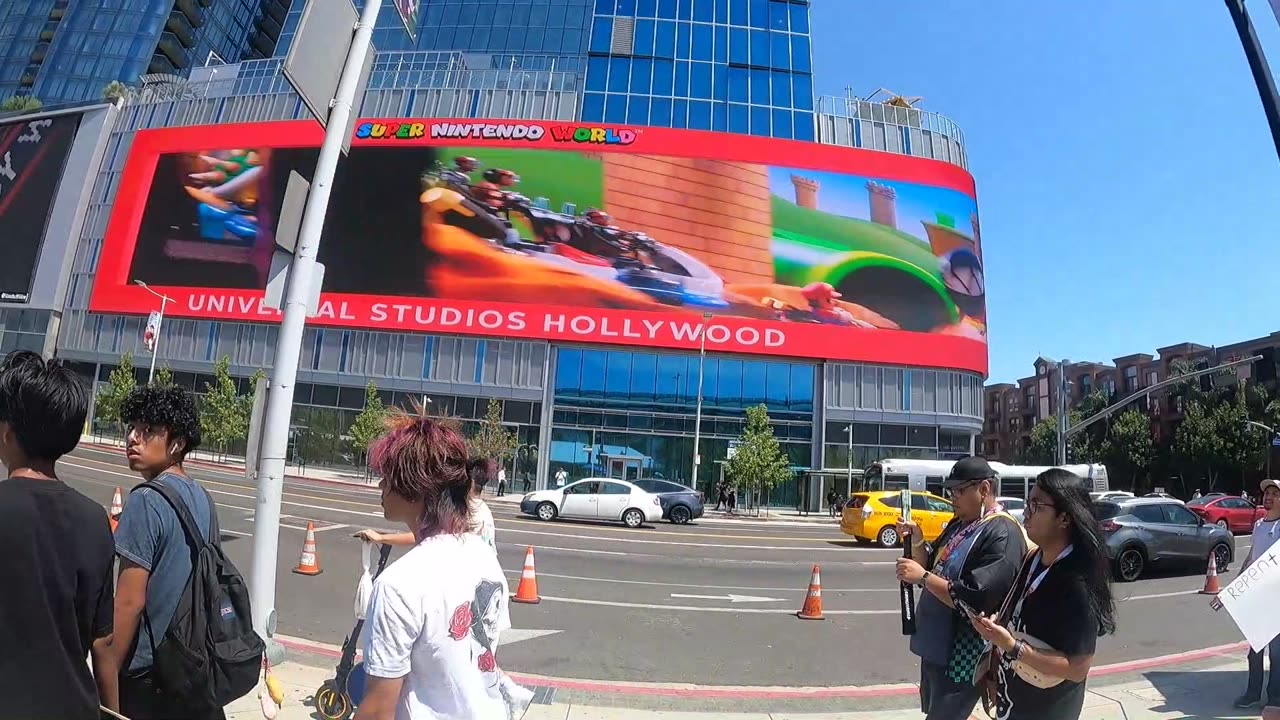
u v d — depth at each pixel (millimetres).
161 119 51594
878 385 42438
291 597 9250
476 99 46500
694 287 42375
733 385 42531
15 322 48812
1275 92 5215
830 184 44031
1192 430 53750
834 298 42594
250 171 47188
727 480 38125
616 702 5930
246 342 44875
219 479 26891
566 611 9586
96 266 49344
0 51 74375
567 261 42781
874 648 8500
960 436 42375
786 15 49906
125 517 2605
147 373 45844
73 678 2031
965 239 44625
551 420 42000
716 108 46625
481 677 2062
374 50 6629
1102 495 20578
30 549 1997
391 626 1873
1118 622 10273
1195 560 15211
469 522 2213
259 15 89312
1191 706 5934
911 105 50906
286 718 4816
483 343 42688
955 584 3518
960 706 3672
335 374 43250
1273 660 5418
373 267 43562
